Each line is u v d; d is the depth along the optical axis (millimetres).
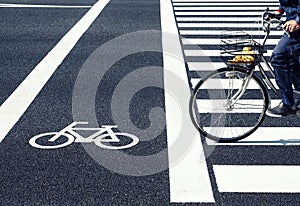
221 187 4934
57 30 12688
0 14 15133
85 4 17156
